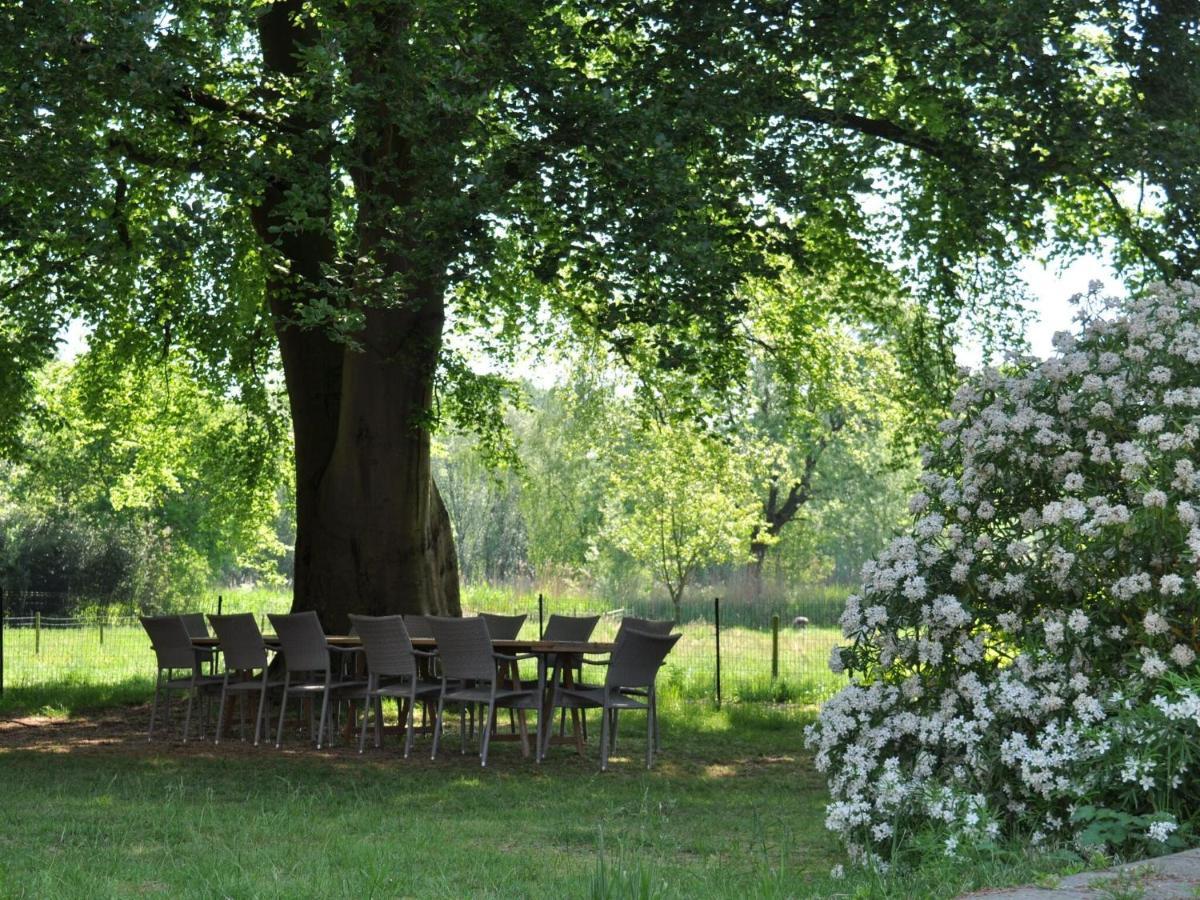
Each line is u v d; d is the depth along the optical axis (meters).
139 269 17.30
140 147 12.48
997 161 12.76
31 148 10.16
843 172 12.74
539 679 11.07
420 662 13.16
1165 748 5.30
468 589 38.97
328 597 13.93
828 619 26.09
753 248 12.18
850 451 44.06
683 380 17.75
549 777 10.11
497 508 61.97
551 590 38.00
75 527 38.75
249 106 12.75
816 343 19.27
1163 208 13.24
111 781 9.02
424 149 11.01
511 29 11.29
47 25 9.95
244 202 12.59
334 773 10.11
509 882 5.85
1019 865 4.87
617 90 11.71
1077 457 7.10
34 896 5.31
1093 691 6.29
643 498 32.00
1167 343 7.23
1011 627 6.76
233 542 25.67
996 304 16.34
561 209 10.83
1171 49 12.67
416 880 5.85
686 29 11.77
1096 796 5.46
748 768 11.09
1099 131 12.54
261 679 13.80
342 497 13.98
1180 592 6.11
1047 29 12.68
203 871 5.94
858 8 12.20
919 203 14.97
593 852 6.88
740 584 32.47
